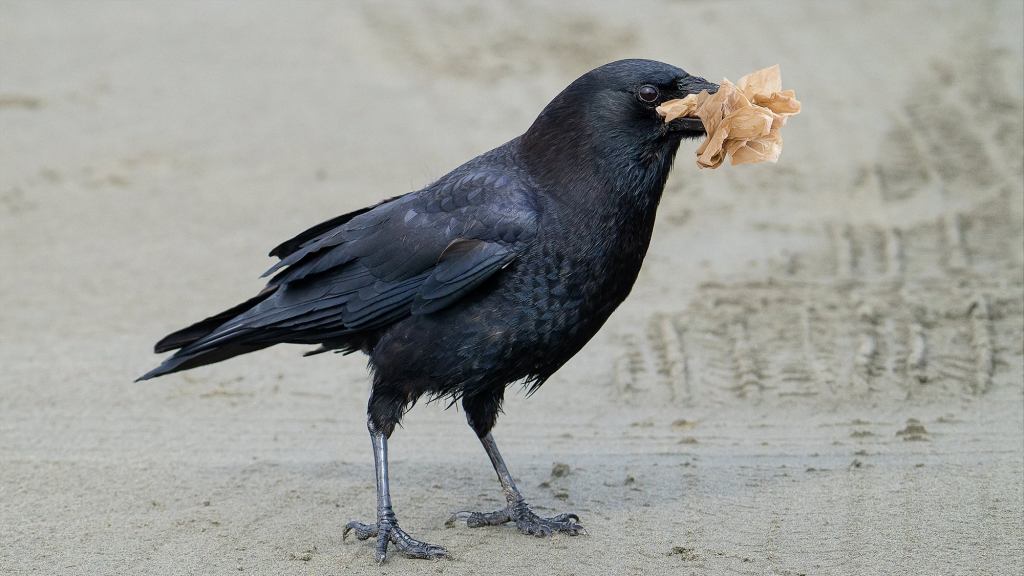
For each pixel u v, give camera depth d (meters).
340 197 18.39
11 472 10.77
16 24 27.14
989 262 15.60
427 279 9.08
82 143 20.61
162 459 11.13
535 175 9.27
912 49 24.16
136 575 8.81
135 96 22.84
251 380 13.19
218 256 16.47
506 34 26.17
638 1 28.27
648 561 8.89
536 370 9.38
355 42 25.84
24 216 17.84
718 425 11.81
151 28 26.91
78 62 24.66
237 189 18.81
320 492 10.35
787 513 9.65
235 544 9.32
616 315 14.63
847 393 12.36
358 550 9.21
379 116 21.86
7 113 21.98
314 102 22.58
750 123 8.56
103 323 14.51
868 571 8.62
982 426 11.40
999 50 23.75
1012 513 9.46
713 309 14.58
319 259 9.62
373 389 9.51
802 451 11.05
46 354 13.68
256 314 9.73
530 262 8.98
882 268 15.59
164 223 17.62
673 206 18.22
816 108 21.50
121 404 12.46
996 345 13.22
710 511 9.74
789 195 18.31
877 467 10.54
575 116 9.17
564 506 9.98
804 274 15.54
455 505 10.11
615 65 9.20
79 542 9.37
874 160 19.25
